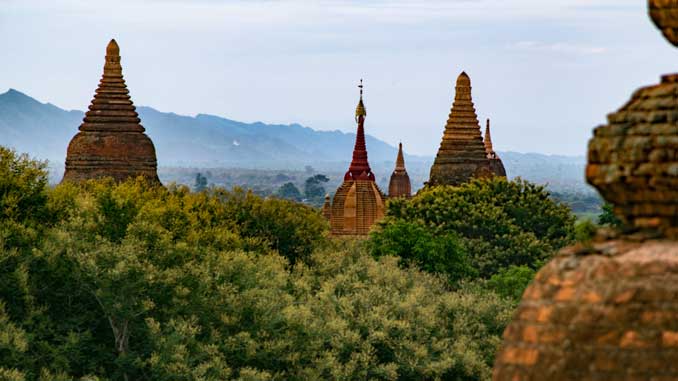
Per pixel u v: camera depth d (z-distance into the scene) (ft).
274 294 291.99
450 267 396.16
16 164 308.81
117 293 264.72
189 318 272.10
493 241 438.81
